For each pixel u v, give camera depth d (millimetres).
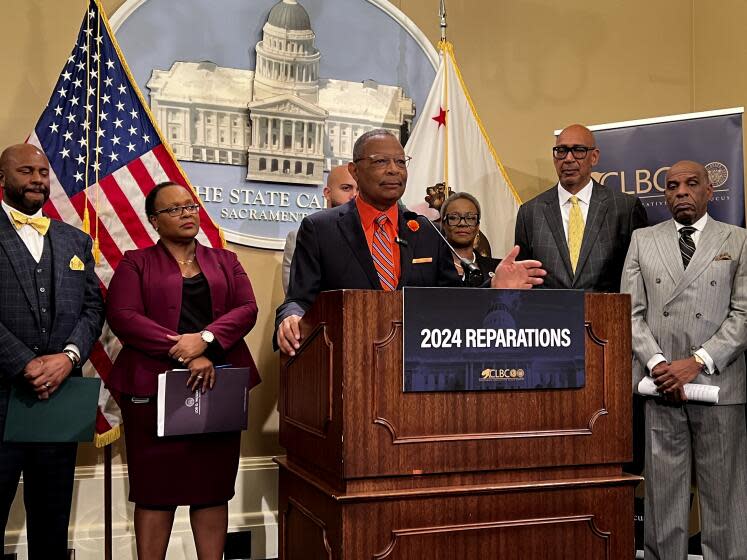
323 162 4113
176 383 2682
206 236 3660
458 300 1835
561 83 4637
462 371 1835
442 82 4195
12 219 2889
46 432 2732
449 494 1813
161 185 2992
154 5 3842
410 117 4293
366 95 4207
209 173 3910
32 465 2826
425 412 1822
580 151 3670
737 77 4586
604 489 1955
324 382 1885
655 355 3254
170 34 3865
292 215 4047
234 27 3977
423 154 4160
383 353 1799
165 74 3846
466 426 1852
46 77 3682
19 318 2789
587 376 1960
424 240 2324
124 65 3543
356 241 2260
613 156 4016
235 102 3961
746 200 4453
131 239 3484
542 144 4586
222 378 2762
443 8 4176
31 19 3678
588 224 3643
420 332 1807
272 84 4031
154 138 3572
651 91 4809
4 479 2750
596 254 3604
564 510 1920
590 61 4699
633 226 3678
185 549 3580
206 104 3910
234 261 3096
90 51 3500
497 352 1863
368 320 1791
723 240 3338
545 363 1903
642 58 4801
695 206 3377
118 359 2877
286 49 4062
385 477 1800
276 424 3945
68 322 2859
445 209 3684
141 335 2760
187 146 3875
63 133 3428
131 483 2812
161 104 3836
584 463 1943
